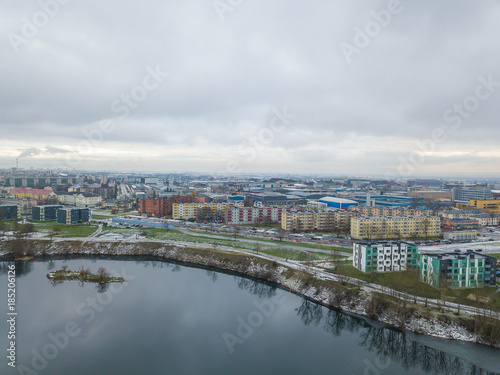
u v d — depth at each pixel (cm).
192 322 14625
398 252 18862
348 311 15450
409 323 13750
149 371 11069
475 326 12862
